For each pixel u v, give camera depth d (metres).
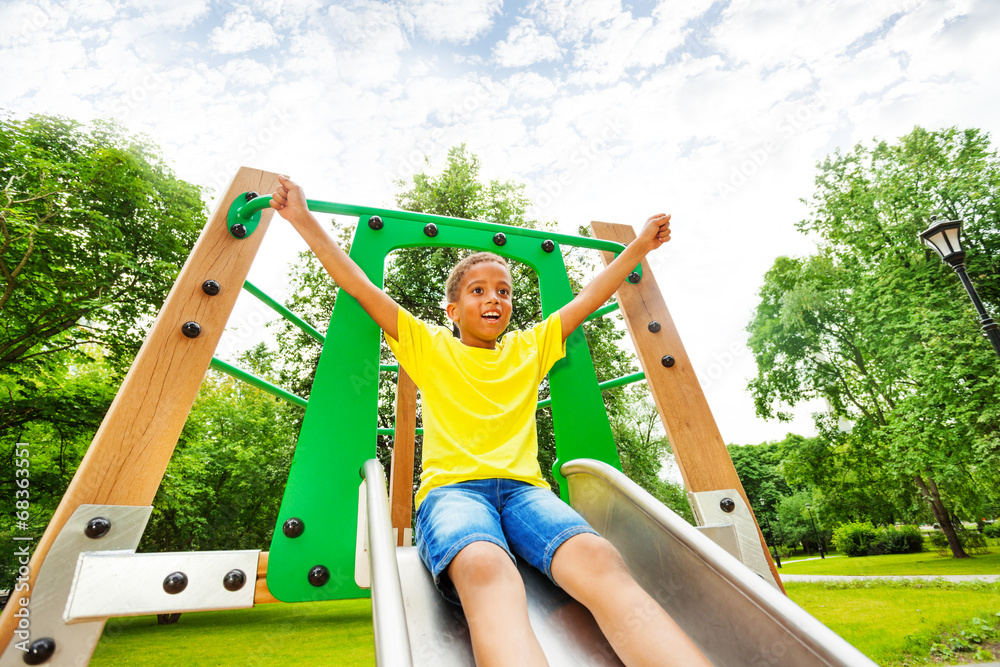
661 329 1.68
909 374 14.66
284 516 1.01
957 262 5.41
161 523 15.72
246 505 16.64
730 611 0.82
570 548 0.88
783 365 20.50
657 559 1.00
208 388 16.84
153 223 11.15
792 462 21.55
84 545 0.84
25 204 9.08
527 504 1.03
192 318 1.16
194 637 10.12
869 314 15.73
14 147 9.14
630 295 1.73
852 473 20.41
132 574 0.80
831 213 17.39
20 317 9.63
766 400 21.12
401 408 2.80
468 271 1.58
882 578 13.71
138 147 11.09
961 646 5.79
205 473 15.00
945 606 8.05
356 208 1.50
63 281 9.67
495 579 0.78
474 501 1.00
